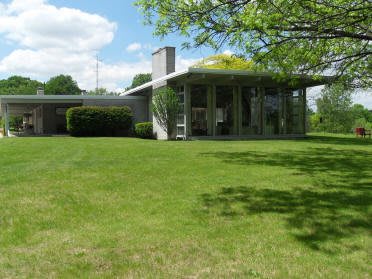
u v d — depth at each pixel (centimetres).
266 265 367
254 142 1777
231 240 434
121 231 466
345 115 3544
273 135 2277
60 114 3366
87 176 815
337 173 856
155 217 524
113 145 1555
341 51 1152
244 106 2248
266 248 411
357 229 472
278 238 440
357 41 1145
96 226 489
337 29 855
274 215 529
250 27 799
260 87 2281
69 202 603
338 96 3481
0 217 527
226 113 2214
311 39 920
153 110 2225
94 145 1555
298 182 750
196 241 430
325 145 1609
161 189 690
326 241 432
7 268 366
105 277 346
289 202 596
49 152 1287
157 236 447
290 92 2355
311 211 548
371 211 546
